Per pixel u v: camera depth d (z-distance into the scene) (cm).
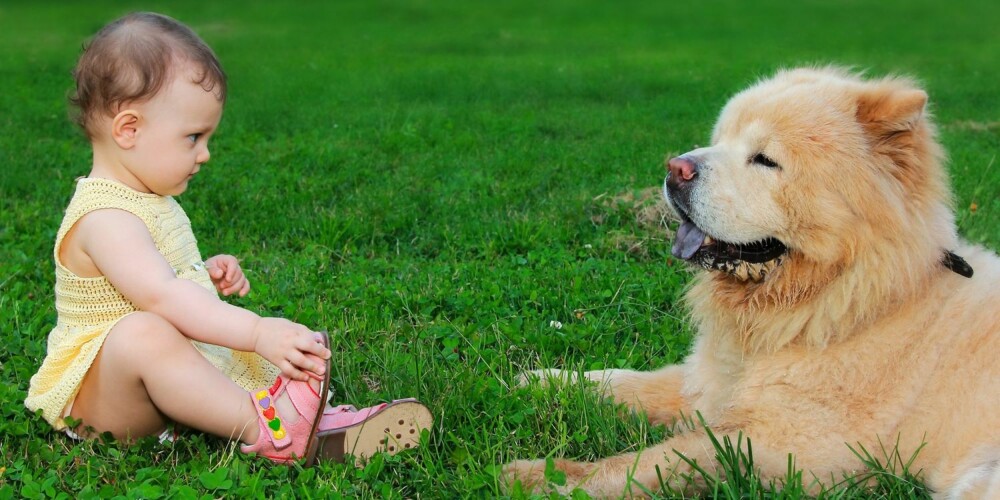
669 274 520
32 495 282
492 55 1866
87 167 798
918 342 331
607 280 515
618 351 450
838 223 334
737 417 341
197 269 335
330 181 748
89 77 306
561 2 3177
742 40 2089
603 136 1008
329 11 2884
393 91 1345
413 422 323
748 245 356
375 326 450
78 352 312
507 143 961
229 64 1641
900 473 324
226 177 757
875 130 344
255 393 314
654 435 357
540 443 342
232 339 301
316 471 311
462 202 696
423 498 303
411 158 871
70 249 314
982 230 591
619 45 2033
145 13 321
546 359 423
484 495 300
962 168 791
